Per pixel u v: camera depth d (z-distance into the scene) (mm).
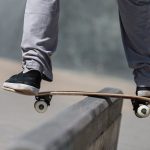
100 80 19734
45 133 2131
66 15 27156
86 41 26812
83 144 2703
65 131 2252
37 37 3715
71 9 27141
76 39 26953
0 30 27547
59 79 15203
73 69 25797
